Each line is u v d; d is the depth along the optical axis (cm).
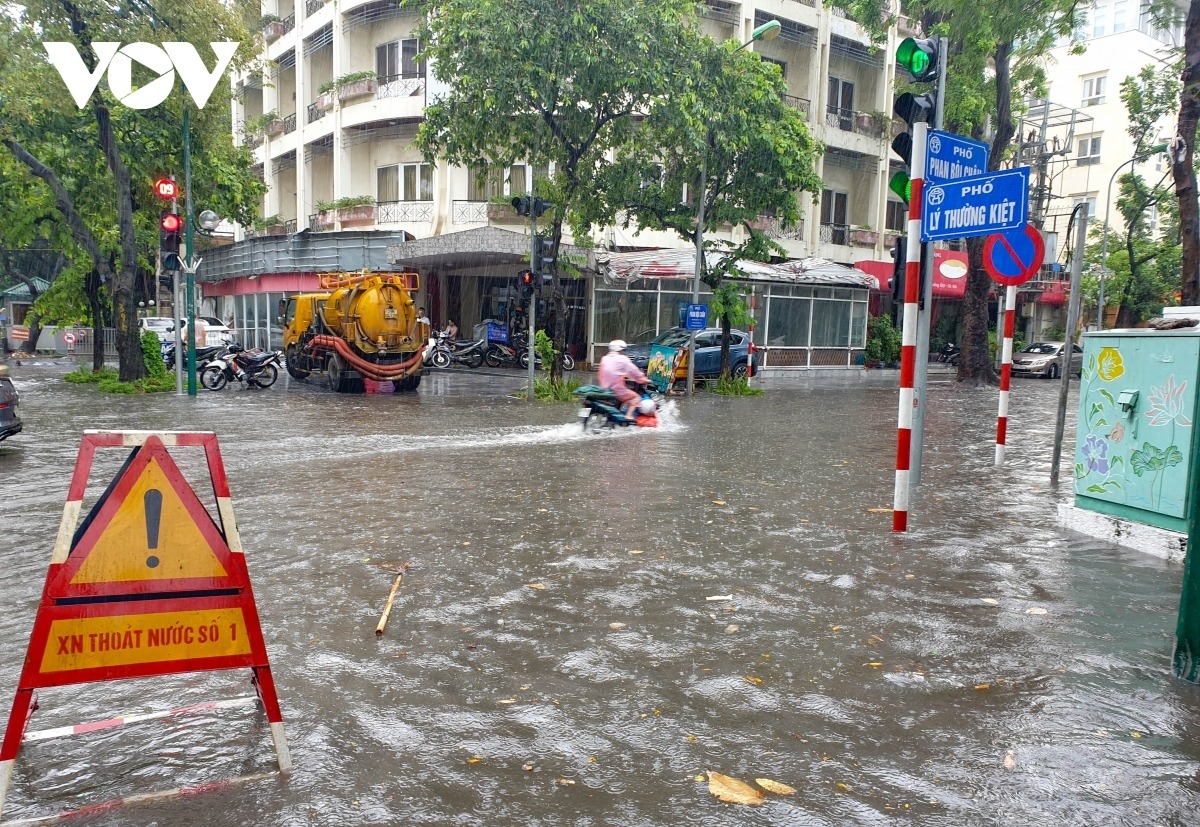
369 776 294
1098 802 278
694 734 325
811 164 2116
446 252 2655
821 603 480
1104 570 548
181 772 296
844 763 303
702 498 790
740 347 2516
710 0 3169
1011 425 1553
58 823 264
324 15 3325
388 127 3212
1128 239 3362
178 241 1842
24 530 661
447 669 385
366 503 754
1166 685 371
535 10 1698
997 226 593
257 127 3875
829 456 1085
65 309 2469
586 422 1353
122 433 282
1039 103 4319
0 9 1777
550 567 551
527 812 272
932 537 640
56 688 367
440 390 2097
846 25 3531
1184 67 1313
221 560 293
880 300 3962
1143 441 597
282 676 377
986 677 379
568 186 1930
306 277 3269
